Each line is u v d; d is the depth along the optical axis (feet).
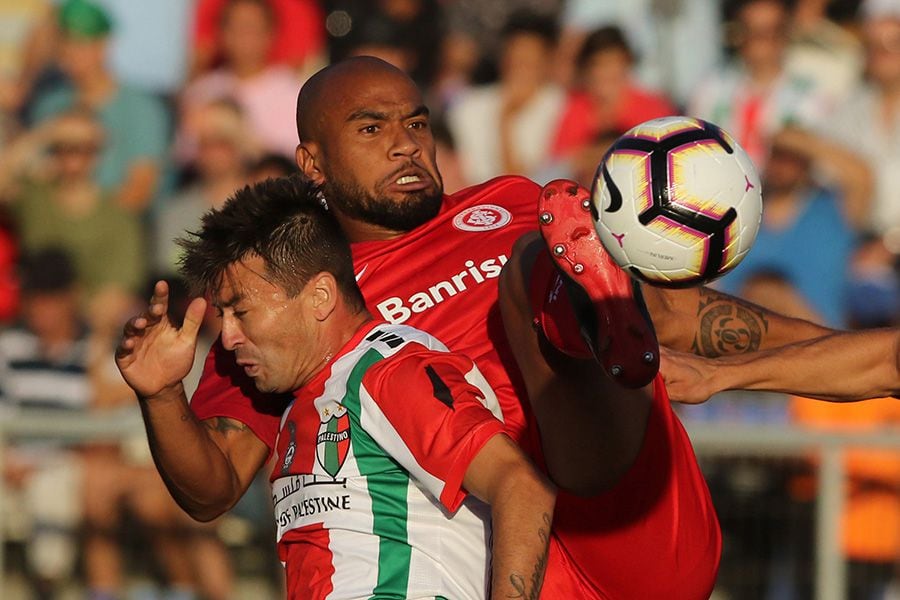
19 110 102.94
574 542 47.78
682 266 38.22
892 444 77.51
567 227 39.65
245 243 42.11
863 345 46.19
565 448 45.29
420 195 50.49
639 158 38.24
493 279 49.70
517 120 102.01
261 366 42.32
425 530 40.40
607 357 39.91
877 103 98.32
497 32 105.19
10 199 98.94
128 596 78.48
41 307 91.50
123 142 100.63
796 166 95.20
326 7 104.58
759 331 49.90
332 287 42.22
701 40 104.12
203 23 104.53
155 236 98.94
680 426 48.24
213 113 100.01
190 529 78.48
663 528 47.03
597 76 100.53
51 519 78.38
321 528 40.93
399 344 40.96
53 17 104.73
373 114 50.37
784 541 77.82
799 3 101.81
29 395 89.92
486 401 42.27
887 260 95.35
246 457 47.14
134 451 78.54
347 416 40.57
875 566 77.82
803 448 77.61
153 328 42.50
